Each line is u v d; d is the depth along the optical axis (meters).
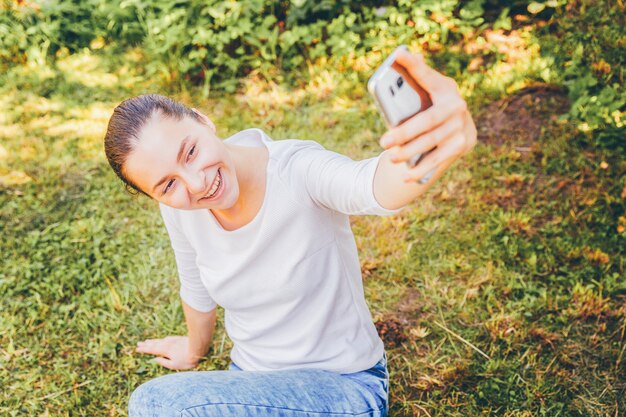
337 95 4.20
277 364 1.81
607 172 3.28
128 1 4.77
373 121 3.93
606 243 2.91
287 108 4.18
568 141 3.51
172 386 1.61
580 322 2.62
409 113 0.98
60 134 4.18
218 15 4.42
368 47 4.55
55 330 2.88
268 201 1.55
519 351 2.54
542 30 4.38
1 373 2.71
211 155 1.46
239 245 1.63
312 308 1.70
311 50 4.47
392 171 1.20
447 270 2.94
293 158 1.55
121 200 3.61
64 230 3.40
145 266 3.14
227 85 4.42
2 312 2.98
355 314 1.76
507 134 3.69
